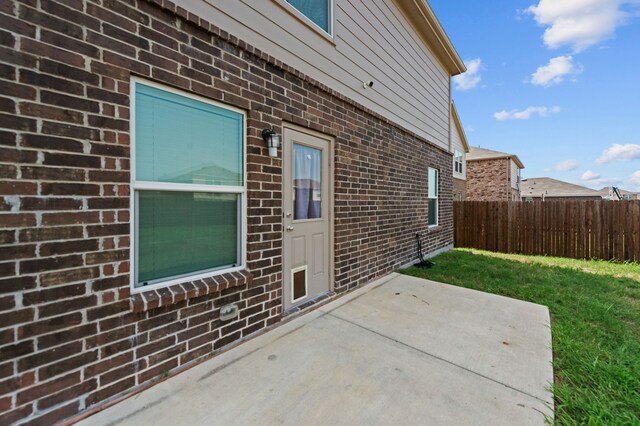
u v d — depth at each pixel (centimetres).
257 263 279
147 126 205
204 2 232
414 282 463
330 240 387
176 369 216
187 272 234
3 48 144
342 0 399
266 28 287
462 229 944
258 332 281
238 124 267
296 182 338
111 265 183
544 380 215
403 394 197
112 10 182
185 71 221
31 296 154
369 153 461
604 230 724
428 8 580
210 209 249
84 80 171
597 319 333
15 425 149
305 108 336
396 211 545
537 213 816
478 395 197
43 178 157
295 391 198
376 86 480
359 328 297
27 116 152
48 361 159
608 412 178
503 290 431
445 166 813
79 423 165
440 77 766
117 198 186
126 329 191
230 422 169
